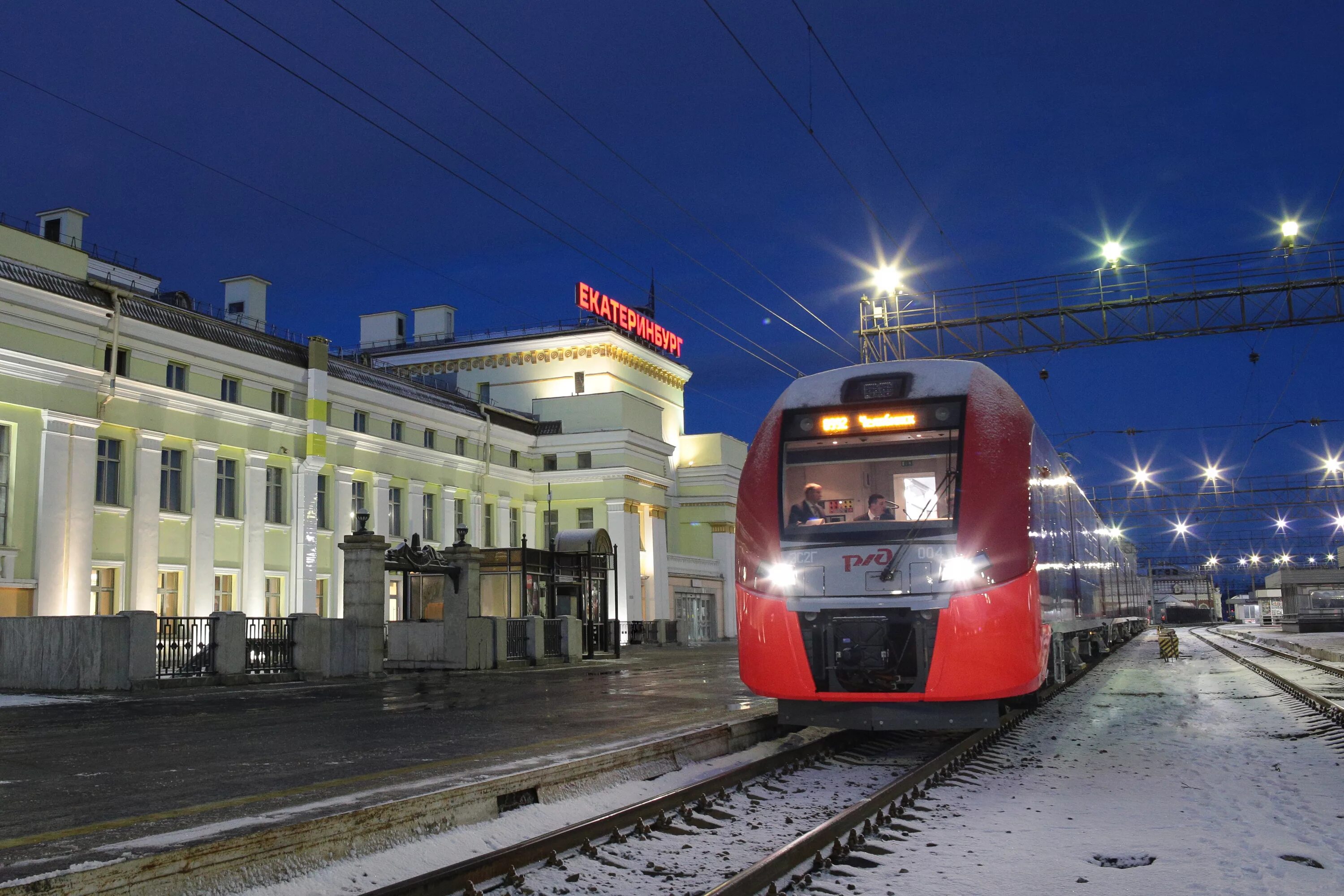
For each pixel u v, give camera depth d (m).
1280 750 11.32
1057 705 16.42
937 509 10.76
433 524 40.88
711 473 54.31
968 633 10.27
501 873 6.04
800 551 10.93
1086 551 18.69
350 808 7.19
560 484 46.47
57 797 7.82
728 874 6.26
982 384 11.57
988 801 8.52
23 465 25.41
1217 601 107.12
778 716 11.05
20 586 24.94
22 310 25.53
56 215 33.19
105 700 16.94
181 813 7.05
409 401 39.50
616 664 29.34
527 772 8.05
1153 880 6.07
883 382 11.62
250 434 32.38
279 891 5.75
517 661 27.27
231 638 20.20
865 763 10.79
